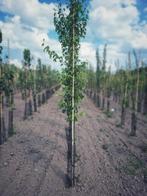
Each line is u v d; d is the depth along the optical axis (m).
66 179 14.55
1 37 19.38
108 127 31.50
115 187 13.67
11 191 12.70
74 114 12.99
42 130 27.64
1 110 21.06
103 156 19.14
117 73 54.25
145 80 47.88
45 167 16.27
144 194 12.84
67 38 12.62
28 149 20.03
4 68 21.48
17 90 74.94
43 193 12.66
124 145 22.75
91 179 14.68
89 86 84.94
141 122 37.34
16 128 27.78
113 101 67.75
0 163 16.53
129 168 16.52
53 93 80.38
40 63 55.72
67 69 12.66
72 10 12.41
